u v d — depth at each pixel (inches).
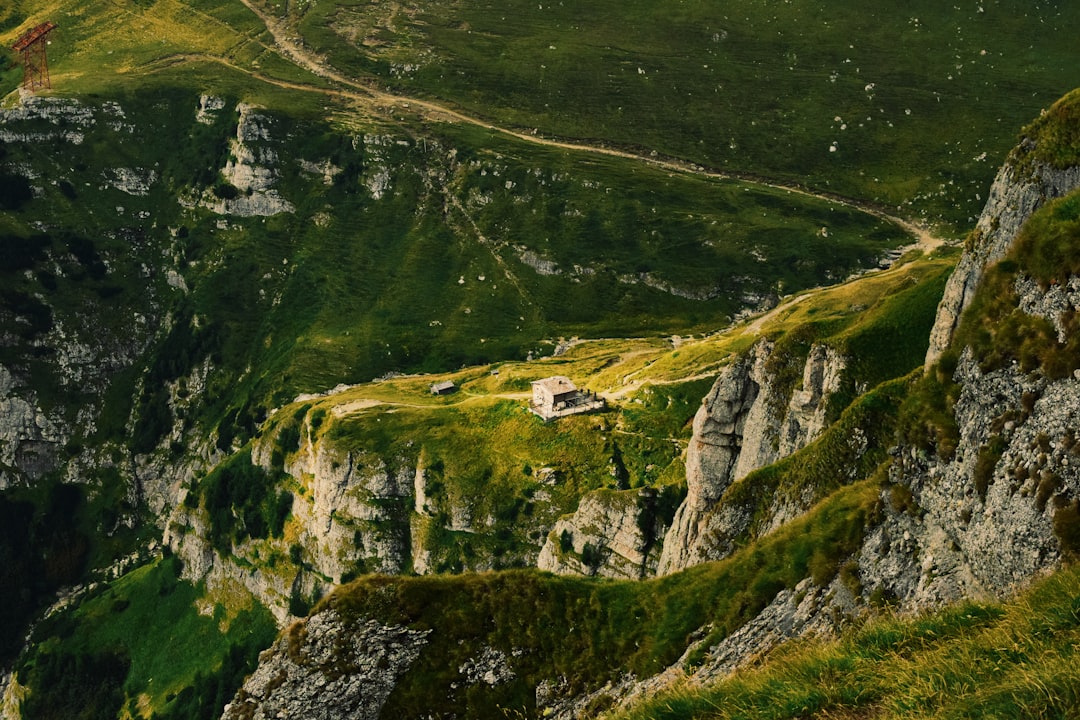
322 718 2583.7
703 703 1350.9
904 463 1982.0
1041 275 1768.0
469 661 2598.4
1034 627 1153.4
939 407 1920.5
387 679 2600.9
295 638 2723.9
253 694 2674.7
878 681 1190.3
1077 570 1221.1
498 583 2743.6
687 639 2386.8
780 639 2059.5
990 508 1672.0
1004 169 2586.1
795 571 2206.0
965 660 1143.6
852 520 2117.4
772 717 1226.6
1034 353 1702.8
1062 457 1558.8
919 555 1846.7
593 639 2554.1
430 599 2726.4
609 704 2374.5
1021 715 993.5
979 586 1662.2
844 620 1925.4
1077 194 1817.2
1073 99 2400.3
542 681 2527.1
